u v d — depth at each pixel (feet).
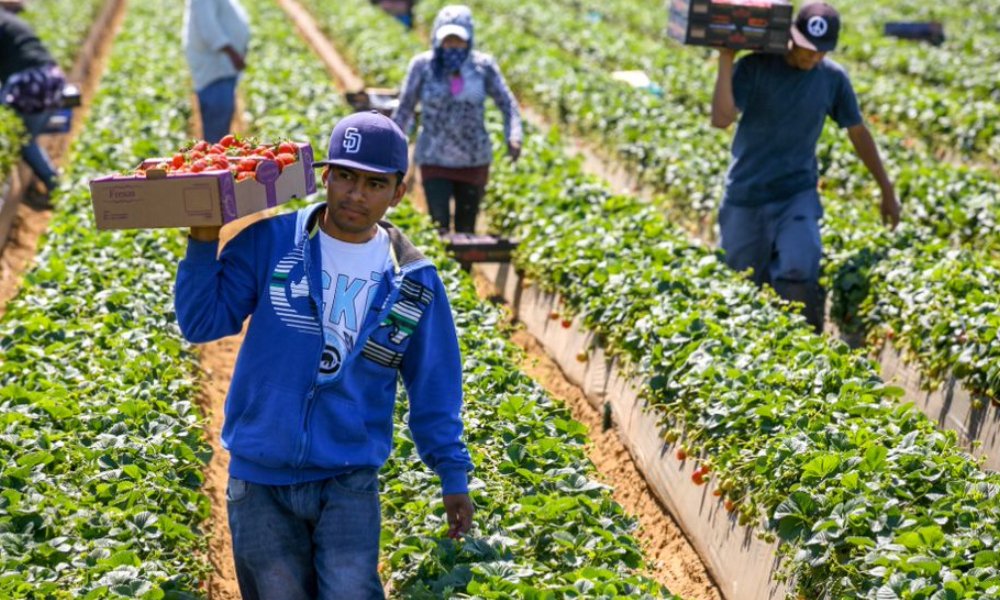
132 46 80.64
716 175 47.98
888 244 37.45
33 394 24.77
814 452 22.53
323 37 99.76
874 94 65.67
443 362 17.70
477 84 38.83
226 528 26.48
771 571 22.17
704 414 26.02
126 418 24.50
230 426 17.17
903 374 32.81
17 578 18.45
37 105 49.73
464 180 39.86
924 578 18.90
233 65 52.85
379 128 16.69
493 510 21.49
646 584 19.51
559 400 27.61
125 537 20.33
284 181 17.90
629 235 37.60
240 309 17.07
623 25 104.12
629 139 54.39
